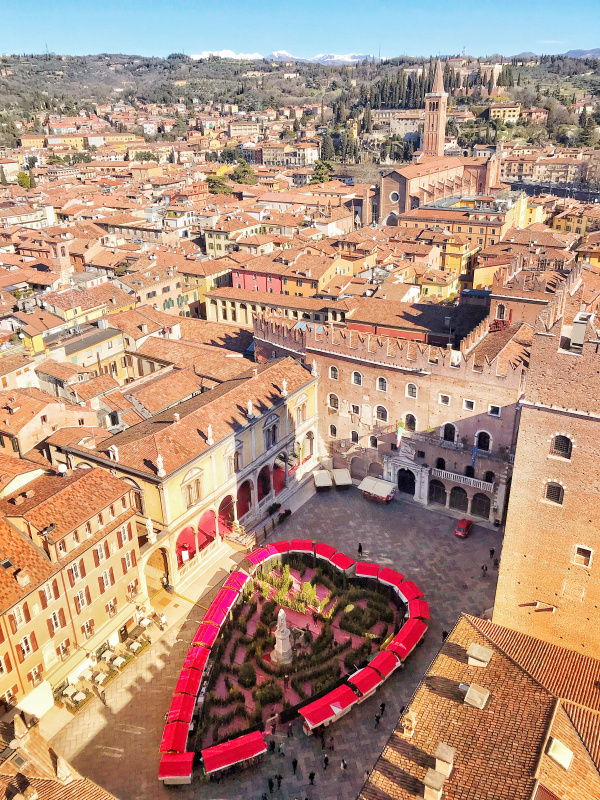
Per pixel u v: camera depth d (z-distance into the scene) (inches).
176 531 2684.5
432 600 2630.4
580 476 1674.5
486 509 3112.7
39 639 2102.6
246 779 1950.1
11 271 6171.3
